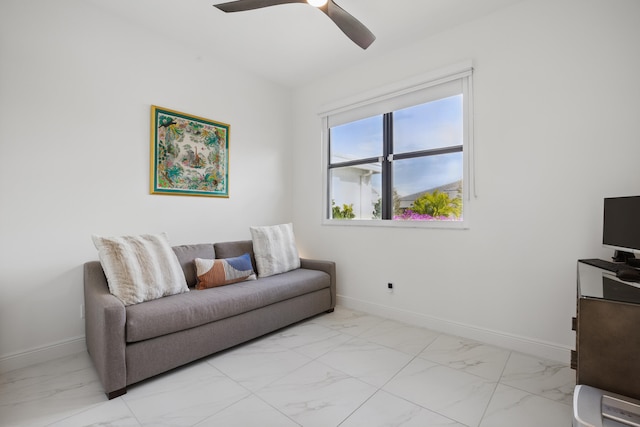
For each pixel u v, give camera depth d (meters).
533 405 1.67
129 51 2.60
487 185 2.48
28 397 1.73
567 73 2.14
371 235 3.22
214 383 1.89
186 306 2.04
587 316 1.21
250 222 3.55
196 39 2.88
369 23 2.59
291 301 2.78
